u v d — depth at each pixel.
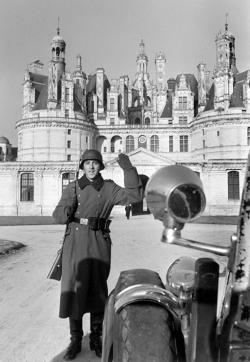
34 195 63.25
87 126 87.19
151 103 104.31
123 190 5.19
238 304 1.98
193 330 2.18
